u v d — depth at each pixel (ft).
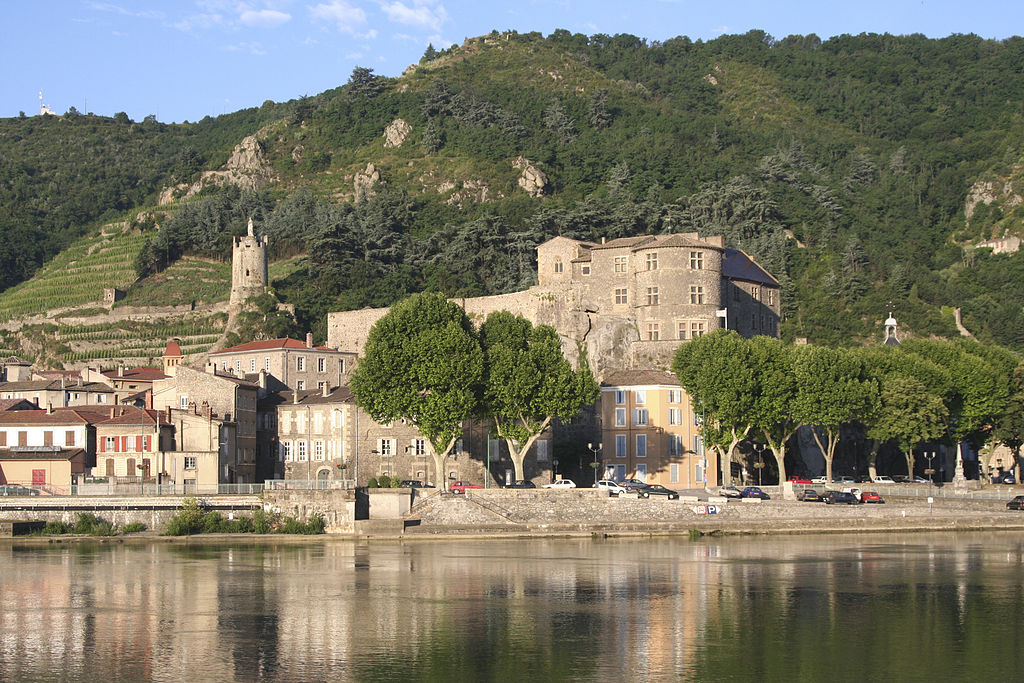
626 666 230.68
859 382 526.98
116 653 241.76
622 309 644.27
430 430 470.80
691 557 373.40
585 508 457.27
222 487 451.53
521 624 267.59
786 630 261.65
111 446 514.27
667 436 565.53
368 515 446.19
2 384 645.51
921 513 467.52
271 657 238.07
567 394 485.97
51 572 342.64
